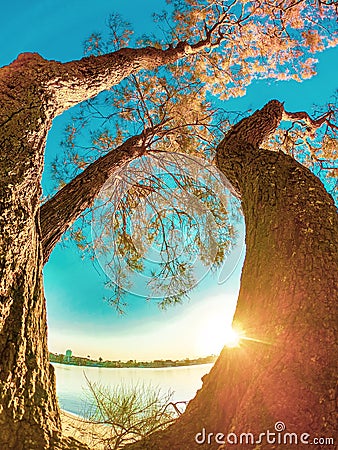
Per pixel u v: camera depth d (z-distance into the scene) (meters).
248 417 1.58
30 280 2.27
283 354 1.67
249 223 2.54
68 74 3.09
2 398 1.85
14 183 2.30
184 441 1.85
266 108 3.90
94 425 2.18
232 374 1.92
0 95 2.73
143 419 2.15
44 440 1.80
